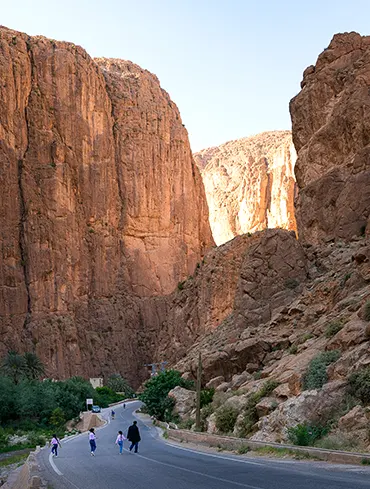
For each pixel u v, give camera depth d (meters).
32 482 14.86
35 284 135.38
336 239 51.97
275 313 48.91
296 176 60.59
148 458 22.58
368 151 51.75
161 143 170.12
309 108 62.59
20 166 142.75
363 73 57.22
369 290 36.38
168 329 113.25
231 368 47.75
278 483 12.86
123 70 182.62
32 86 150.50
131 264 157.00
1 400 77.19
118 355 145.50
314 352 32.47
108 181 158.00
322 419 23.67
